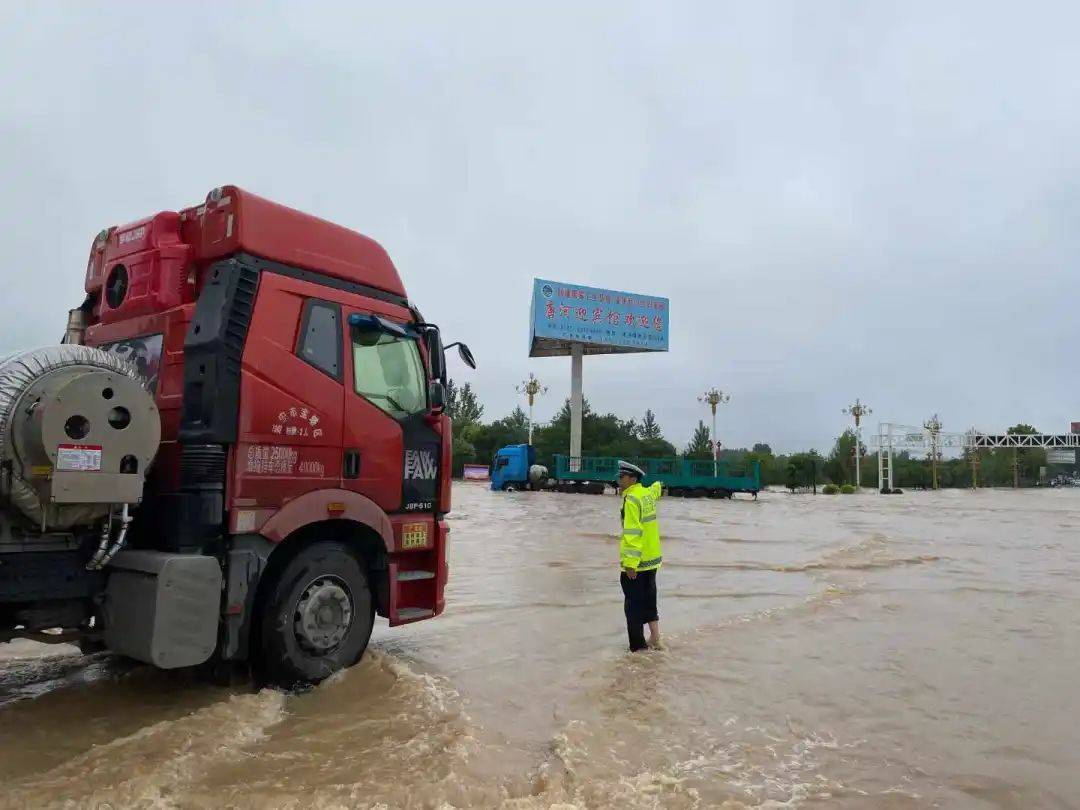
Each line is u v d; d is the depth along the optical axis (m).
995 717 5.41
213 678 5.77
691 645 7.43
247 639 5.30
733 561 13.91
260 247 5.65
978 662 6.89
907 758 4.64
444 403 6.69
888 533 20.12
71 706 5.23
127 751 4.34
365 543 6.31
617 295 49.03
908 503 39.06
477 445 78.81
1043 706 5.66
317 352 5.84
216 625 5.05
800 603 9.72
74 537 4.84
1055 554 15.45
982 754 4.72
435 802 3.79
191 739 4.53
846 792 4.12
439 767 4.22
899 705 5.65
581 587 10.80
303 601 5.64
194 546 5.09
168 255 5.89
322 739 4.66
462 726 4.87
